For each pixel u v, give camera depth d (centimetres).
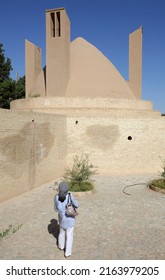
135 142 1265
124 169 1257
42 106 1418
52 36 1505
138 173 1266
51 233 562
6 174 805
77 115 1250
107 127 1245
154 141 1288
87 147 1248
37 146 989
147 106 1559
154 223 625
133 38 1761
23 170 895
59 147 1178
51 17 1489
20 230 576
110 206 756
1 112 774
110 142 1248
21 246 500
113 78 1666
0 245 504
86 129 1246
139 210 721
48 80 1502
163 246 504
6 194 809
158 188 920
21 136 879
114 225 611
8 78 2528
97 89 1549
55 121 1130
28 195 873
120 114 1291
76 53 1716
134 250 486
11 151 826
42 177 1033
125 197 854
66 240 454
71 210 448
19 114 864
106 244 511
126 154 1259
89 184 958
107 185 1026
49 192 913
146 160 1279
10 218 652
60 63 1474
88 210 720
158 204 776
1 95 2248
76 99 1407
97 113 1322
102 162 1248
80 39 1812
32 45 1784
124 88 1673
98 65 1677
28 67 1800
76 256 461
